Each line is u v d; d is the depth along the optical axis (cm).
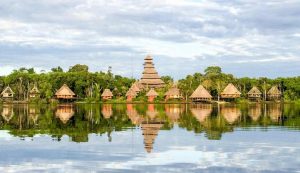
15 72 16650
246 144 3334
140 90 16675
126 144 3369
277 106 11538
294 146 3222
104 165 2525
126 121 5778
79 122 5622
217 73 16238
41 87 15425
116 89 17300
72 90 16162
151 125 5112
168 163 2575
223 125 5072
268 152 2948
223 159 2694
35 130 4509
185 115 7144
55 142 3488
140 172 2344
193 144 3350
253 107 10775
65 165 2534
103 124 5297
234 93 14888
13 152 2980
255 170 2370
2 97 15712
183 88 15800
